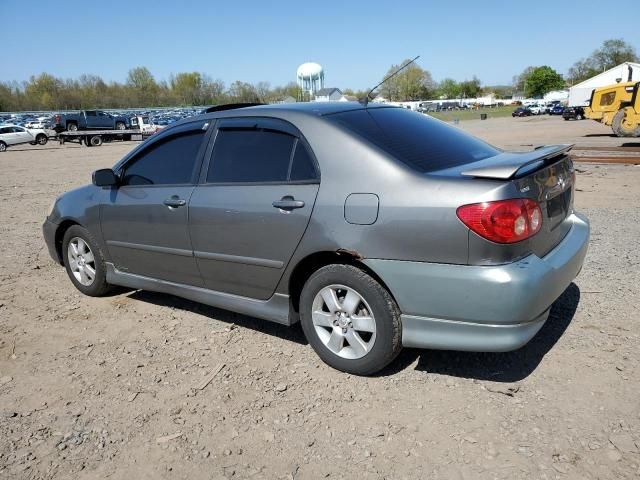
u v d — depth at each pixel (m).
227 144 3.98
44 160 24.06
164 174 4.34
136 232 4.50
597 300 4.36
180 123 4.37
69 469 2.72
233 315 4.59
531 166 3.16
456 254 2.95
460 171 3.22
